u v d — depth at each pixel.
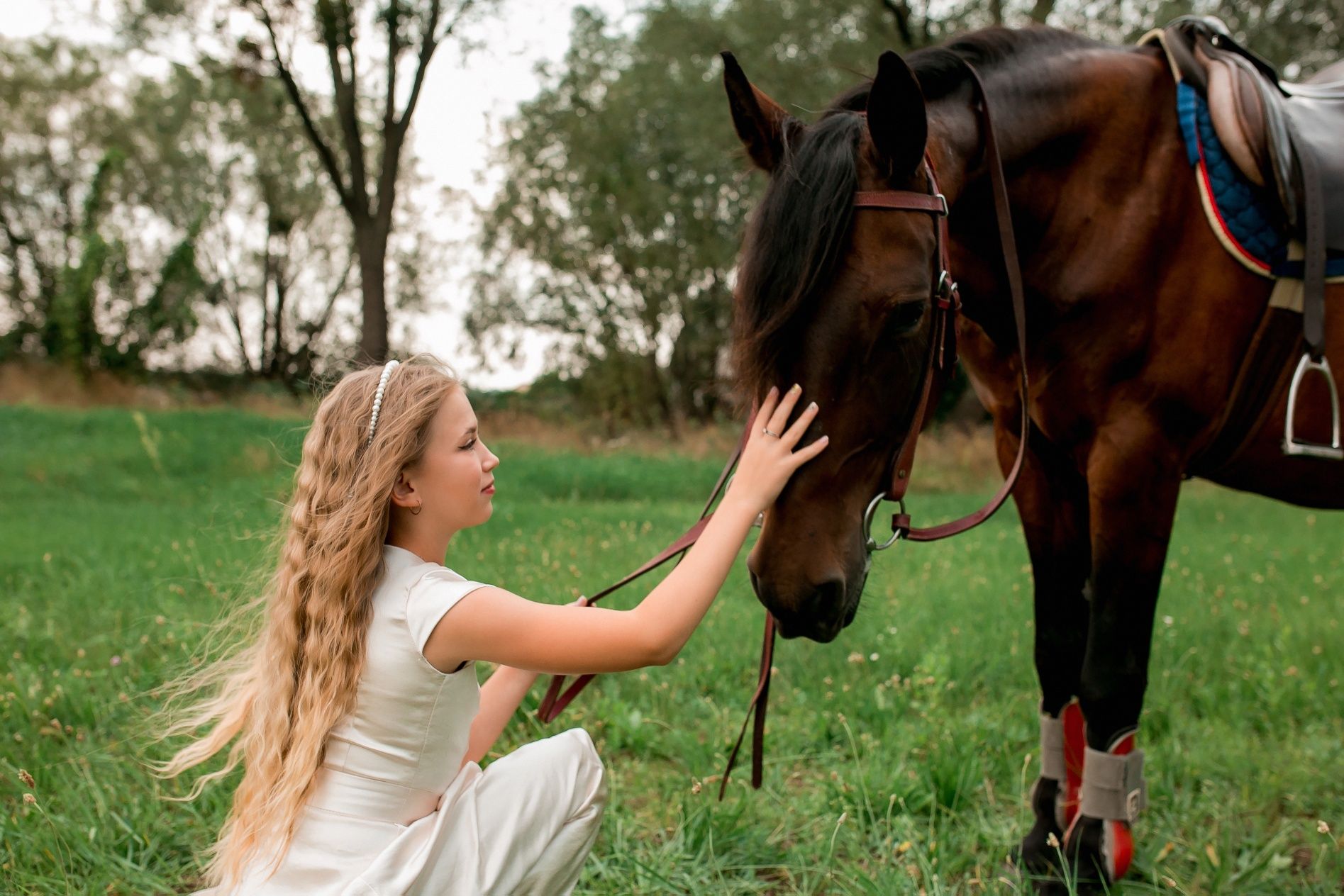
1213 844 2.35
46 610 4.12
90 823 2.29
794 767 2.93
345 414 1.54
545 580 4.46
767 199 1.73
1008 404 2.33
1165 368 2.10
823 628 1.73
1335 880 2.19
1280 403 2.18
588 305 20.70
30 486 8.81
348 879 1.42
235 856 1.47
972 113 2.07
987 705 3.37
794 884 2.24
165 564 4.95
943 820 2.41
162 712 2.34
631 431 16.48
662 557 1.78
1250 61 2.31
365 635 1.47
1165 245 2.11
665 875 2.23
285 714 1.49
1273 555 5.93
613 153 18.75
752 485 1.54
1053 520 2.39
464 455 1.55
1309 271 2.08
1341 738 3.02
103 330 22.20
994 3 12.38
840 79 13.90
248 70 15.42
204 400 19.42
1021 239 2.15
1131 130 2.14
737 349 1.72
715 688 3.47
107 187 21.98
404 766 1.49
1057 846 2.08
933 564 5.65
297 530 1.54
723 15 15.10
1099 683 2.14
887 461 1.82
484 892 1.44
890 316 1.69
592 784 1.60
